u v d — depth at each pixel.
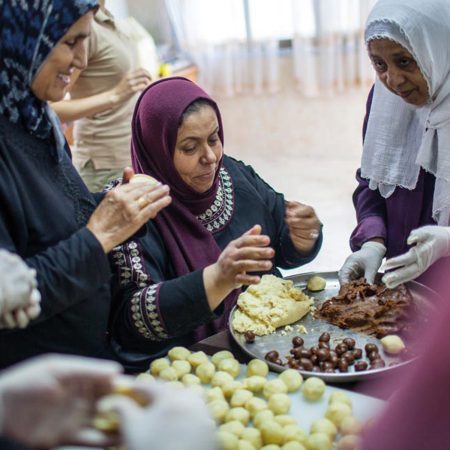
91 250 1.21
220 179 1.73
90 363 0.69
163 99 1.57
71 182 1.35
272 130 4.88
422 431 0.71
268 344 1.41
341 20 4.37
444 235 1.50
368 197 1.84
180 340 1.53
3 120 1.23
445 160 1.60
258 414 1.16
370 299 1.49
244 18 4.54
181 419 0.65
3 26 1.20
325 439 1.08
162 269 1.56
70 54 1.22
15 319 1.06
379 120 1.74
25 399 0.66
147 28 4.70
